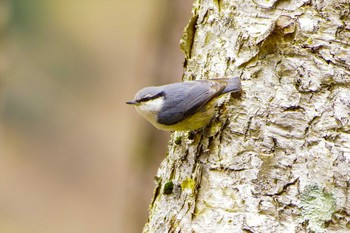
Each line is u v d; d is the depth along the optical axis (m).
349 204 7.88
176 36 16.56
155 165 16.17
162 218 8.80
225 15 9.45
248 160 8.33
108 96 27.56
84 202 23.89
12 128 26.14
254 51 8.89
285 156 8.22
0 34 20.75
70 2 28.78
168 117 9.08
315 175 8.04
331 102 8.42
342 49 8.70
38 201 23.77
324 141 8.21
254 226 7.83
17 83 26.53
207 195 8.34
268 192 8.06
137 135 16.48
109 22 29.06
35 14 28.00
